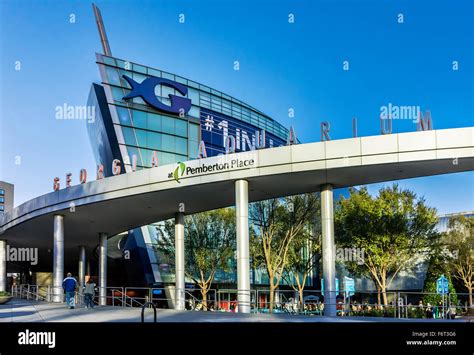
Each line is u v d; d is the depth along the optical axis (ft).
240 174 88.33
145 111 197.06
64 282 90.07
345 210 143.43
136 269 173.78
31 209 120.78
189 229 154.51
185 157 201.57
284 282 189.78
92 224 132.36
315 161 83.66
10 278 256.93
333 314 87.56
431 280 132.16
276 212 133.28
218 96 219.82
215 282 174.09
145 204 108.88
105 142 195.83
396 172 86.28
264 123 238.07
